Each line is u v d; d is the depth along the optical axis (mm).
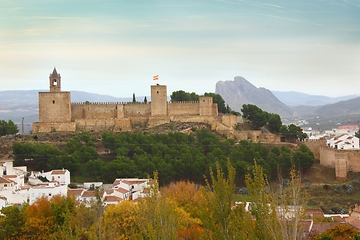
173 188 173875
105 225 103375
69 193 166625
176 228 83938
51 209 136125
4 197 163500
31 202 170500
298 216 74625
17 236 128375
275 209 77562
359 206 175750
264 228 75000
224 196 78312
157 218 82875
